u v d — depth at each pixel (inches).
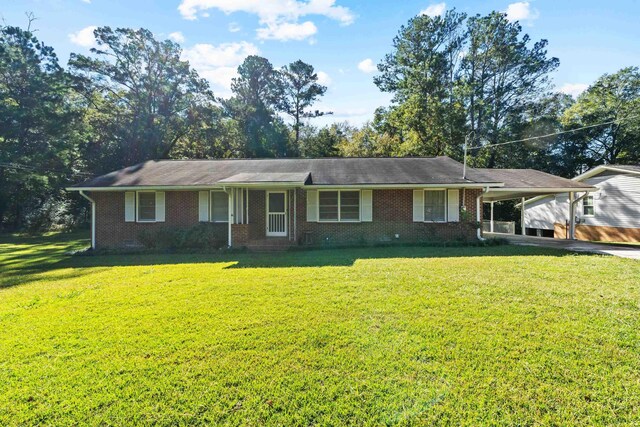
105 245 548.4
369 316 184.5
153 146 1179.3
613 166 677.9
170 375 128.6
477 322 173.0
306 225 527.2
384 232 523.5
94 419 104.6
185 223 542.6
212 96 1306.6
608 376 122.0
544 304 199.2
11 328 179.0
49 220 1071.6
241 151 1400.1
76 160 1083.9
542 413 103.5
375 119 1352.1
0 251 578.6
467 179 502.3
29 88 929.5
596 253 402.9
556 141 1155.3
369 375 125.9
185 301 221.3
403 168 574.2
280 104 1600.6
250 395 115.5
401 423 100.5
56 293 253.9
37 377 128.4
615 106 1127.0
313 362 135.9
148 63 1184.8
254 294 233.8
